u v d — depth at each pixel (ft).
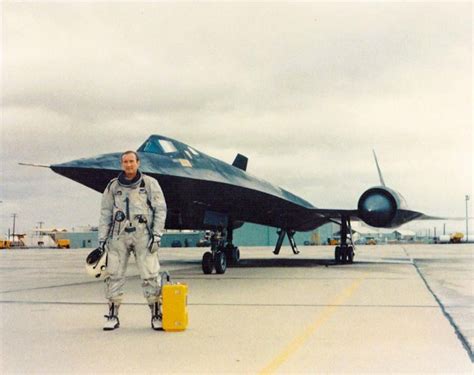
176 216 46.14
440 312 23.38
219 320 21.76
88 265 20.30
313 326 20.13
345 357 15.29
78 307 26.35
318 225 76.69
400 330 19.21
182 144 47.75
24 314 24.06
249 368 14.16
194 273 48.78
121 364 14.78
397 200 57.62
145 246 20.48
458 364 14.47
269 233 234.58
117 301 20.58
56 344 17.52
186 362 14.90
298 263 66.08
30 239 318.04
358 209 58.75
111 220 21.12
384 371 13.83
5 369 14.38
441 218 77.36
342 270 51.42
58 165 36.76
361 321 21.16
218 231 49.65
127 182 20.71
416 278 41.06
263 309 24.68
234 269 53.72
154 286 20.35
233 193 48.37
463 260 71.05
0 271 56.39
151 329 20.24
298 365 14.43
